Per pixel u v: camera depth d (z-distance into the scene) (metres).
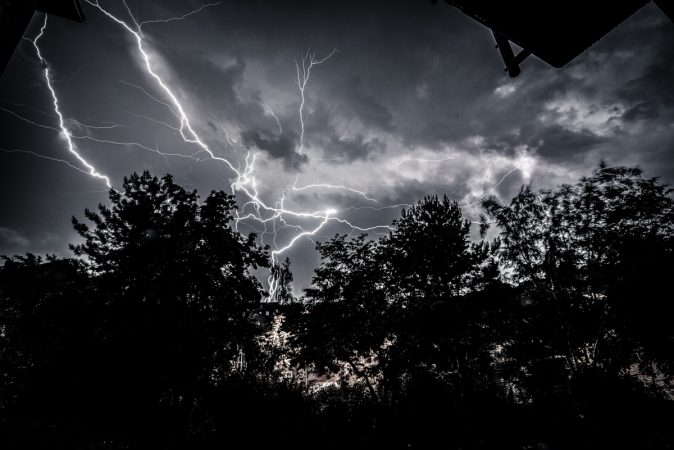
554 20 2.13
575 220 10.07
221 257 7.68
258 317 10.52
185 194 7.89
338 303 9.47
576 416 7.08
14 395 5.77
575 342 8.92
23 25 2.90
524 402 8.30
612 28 2.07
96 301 6.34
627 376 7.88
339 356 9.36
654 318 7.18
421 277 9.55
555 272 9.77
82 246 6.90
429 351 8.71
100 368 5.61
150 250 6.79
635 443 6.00
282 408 7.20
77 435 5.76
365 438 6.81
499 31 2.41
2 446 5.46
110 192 7.48
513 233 11.34
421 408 7.43
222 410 6.73
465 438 6.70
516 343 9.52
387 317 9.52
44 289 6.50
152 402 5.91
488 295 9.20
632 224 9.00
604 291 8.82
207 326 7.04
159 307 6.47
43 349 6.04
